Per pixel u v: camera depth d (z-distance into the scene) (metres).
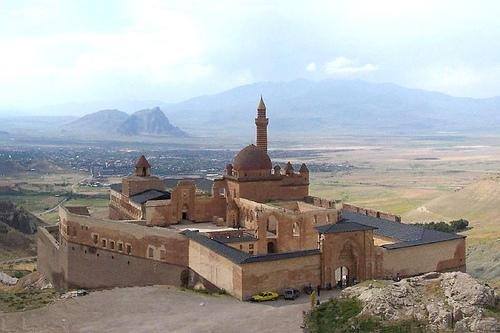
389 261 98.50
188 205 124.56
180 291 92.56
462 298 65.56
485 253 147.38
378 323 65.31
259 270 87.75
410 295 69.75
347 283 95.69
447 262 104.62
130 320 78.12
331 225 95.75
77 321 78.38
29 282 138.50
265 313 78.94
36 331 74.88
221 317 77.94
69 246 119.75
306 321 72.25
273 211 105.62
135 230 110.00
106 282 114.50
